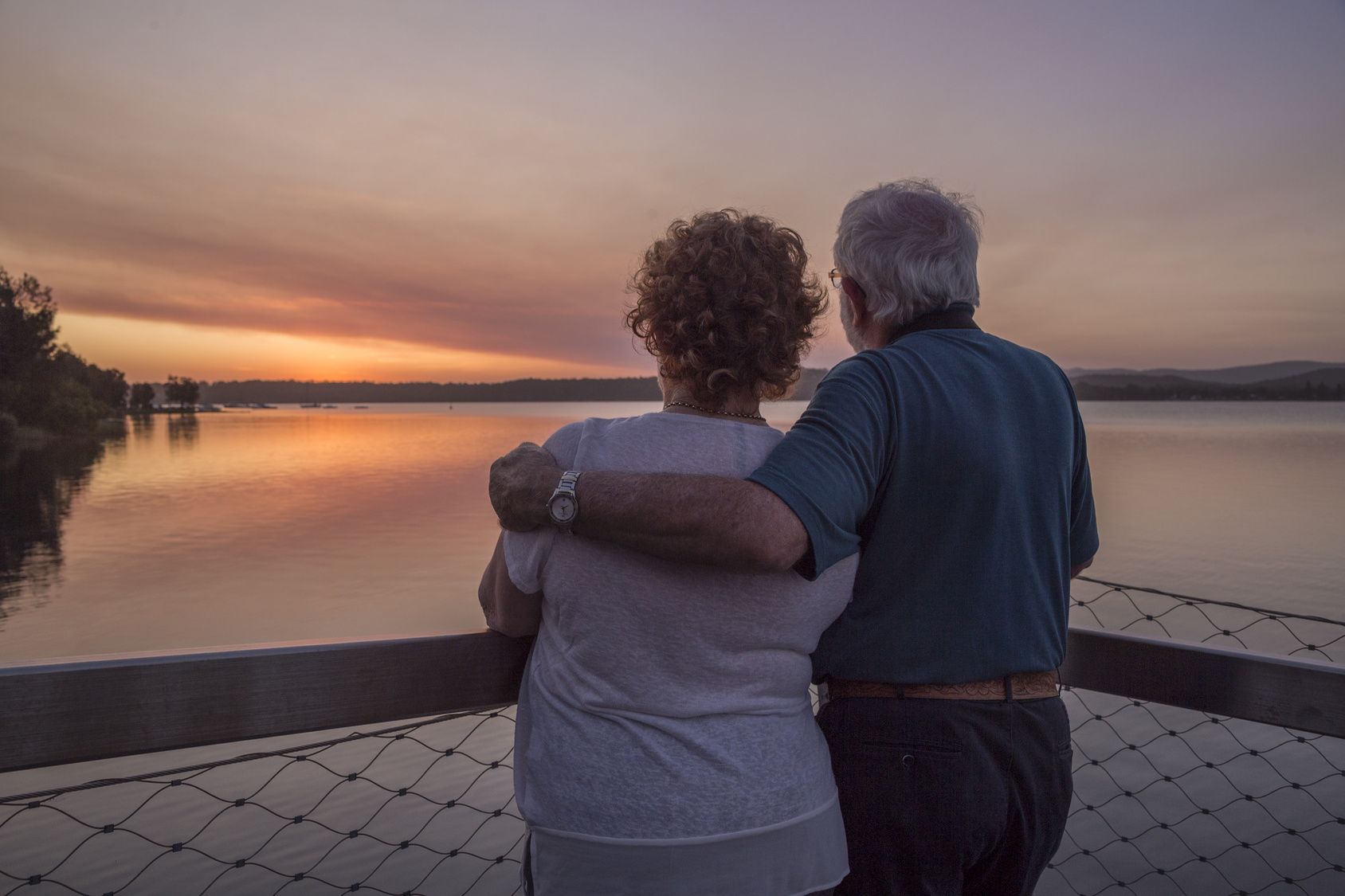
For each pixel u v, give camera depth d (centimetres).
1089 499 138
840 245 139
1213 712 146
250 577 3669
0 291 10494
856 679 123
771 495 99
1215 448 11588
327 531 5153
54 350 11781
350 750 852
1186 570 3092
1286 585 2800
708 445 109
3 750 98
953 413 117
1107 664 155
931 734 119
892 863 121
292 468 10325
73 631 2766
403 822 701
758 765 108
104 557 4400
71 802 767
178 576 3766
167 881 618
